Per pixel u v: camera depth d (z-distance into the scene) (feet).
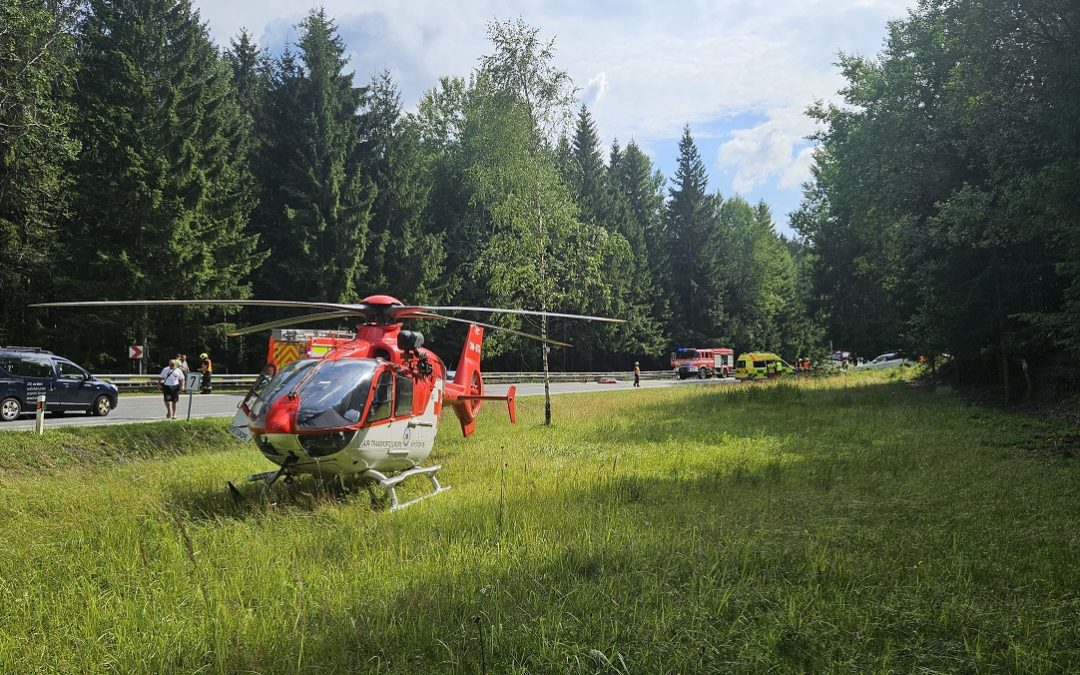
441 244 150.20
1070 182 42.52
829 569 18.54
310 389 28.60
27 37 88.17
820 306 144.97
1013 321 69.05
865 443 44.91
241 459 40.73
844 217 120.06
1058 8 43.50
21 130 89.35
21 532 22.00
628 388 141.49
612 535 22.02
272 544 21.16
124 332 109.60
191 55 119.85
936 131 72.79
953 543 20.77
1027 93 47.93
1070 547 20.43
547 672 12.94
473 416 49.42
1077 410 58.29
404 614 15.38
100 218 108.68
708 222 236.63
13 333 106.32
